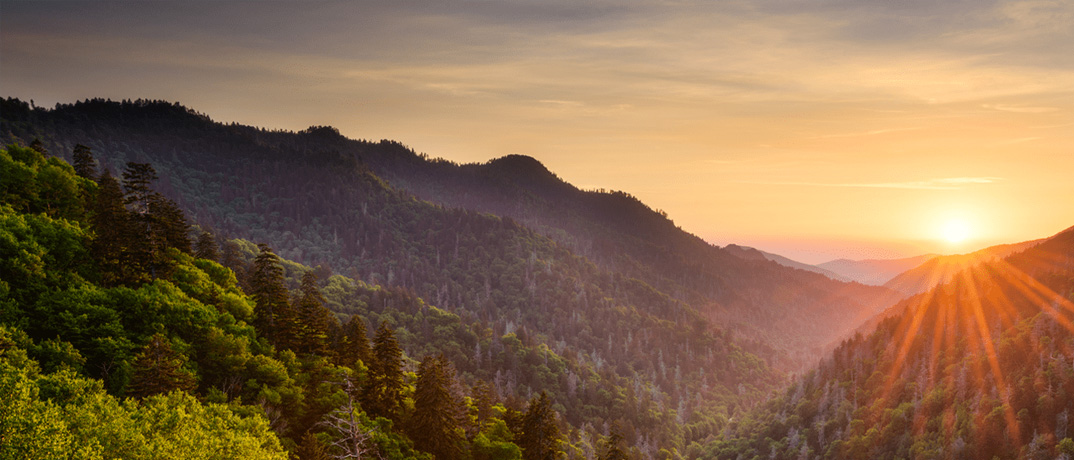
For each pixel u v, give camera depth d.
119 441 43.72
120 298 72.50
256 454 51.00
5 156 86.94
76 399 49.53
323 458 63.00
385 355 89.56
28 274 67.94
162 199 103.31
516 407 167.00
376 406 85.56
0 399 43.16
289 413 72.94
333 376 82.44
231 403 65.69
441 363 88.88
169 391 58.38
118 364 63.38
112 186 100.31
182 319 74.88
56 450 39.53
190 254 107.25
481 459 89.38
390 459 73.50
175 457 44.62
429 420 83.94
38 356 58.62
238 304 91.19
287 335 92.12
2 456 38.50
